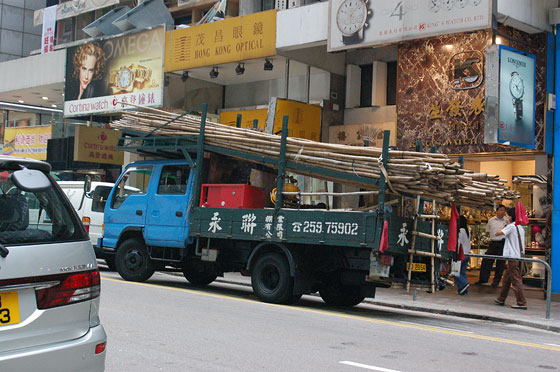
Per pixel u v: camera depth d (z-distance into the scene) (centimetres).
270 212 1070
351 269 1058
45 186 379
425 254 1011
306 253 1064
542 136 1425
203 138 1183
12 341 357
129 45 2100
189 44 1906
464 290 1412
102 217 1542
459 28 1348
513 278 1245
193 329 768
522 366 679
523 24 1380
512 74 1352
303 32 1636
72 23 3002
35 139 2744
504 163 1659
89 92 2244
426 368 636
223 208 1130
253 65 1855
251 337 739
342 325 876
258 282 1085
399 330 873
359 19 1498
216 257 1142
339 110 1844
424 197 1000
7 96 2738
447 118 1473
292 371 590
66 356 376
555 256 1430
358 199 1034
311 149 1051
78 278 391
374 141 1712
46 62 2453
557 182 1435
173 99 2047
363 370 607
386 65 1803
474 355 725
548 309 1110
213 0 2308
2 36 3500
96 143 2322
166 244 1203
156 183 1238
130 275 1259
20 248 368
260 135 1115
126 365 586
